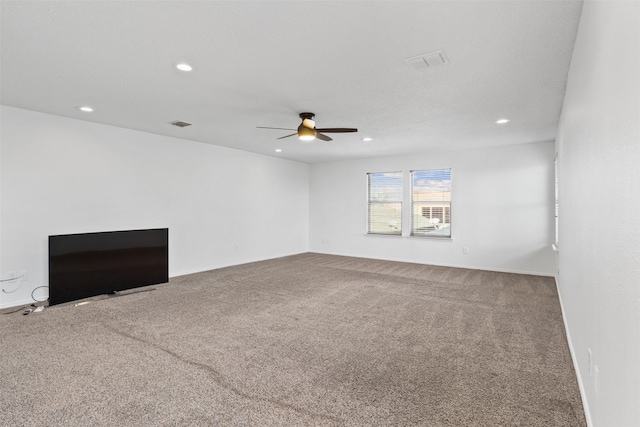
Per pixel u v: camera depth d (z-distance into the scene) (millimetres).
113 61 2521
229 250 6258
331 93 3201
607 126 1272
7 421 1776
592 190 1640
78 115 4012
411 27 2023
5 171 3658
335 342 2822
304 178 8148
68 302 3861
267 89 3100
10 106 3664
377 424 1774
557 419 1812
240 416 1838
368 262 6785
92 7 1832
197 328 3123
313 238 8234
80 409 1885
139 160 4855
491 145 5746
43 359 2479
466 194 6180
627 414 1013
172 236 5309
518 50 2316
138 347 2699
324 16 1910
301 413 1865
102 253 4043
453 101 3420
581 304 2072
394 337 2932
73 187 4184
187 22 1983
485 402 1971
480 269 6039
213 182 5926
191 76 2805
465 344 2785
